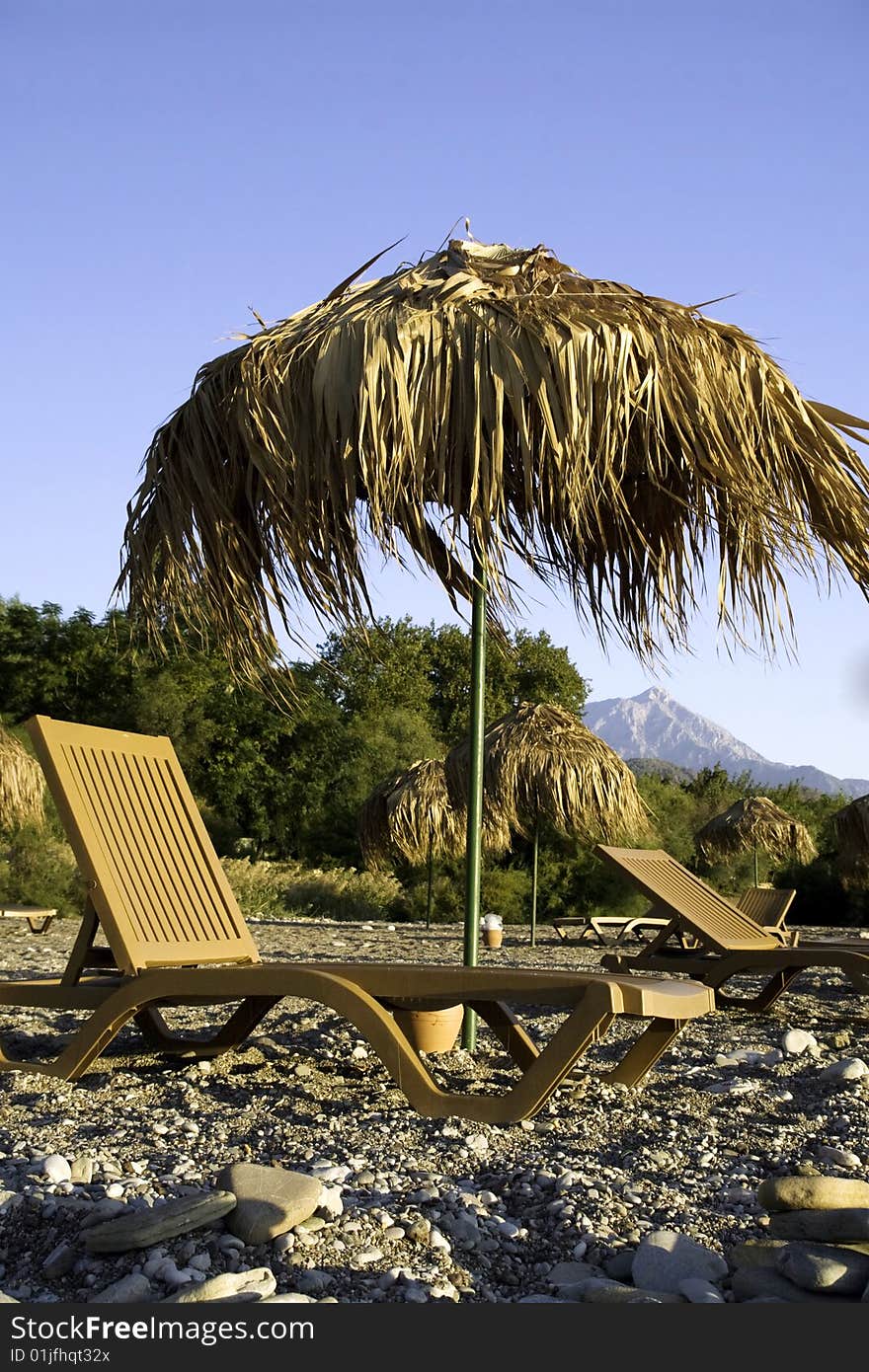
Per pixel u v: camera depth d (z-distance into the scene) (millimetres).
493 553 3783
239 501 4289
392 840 13539
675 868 7098
